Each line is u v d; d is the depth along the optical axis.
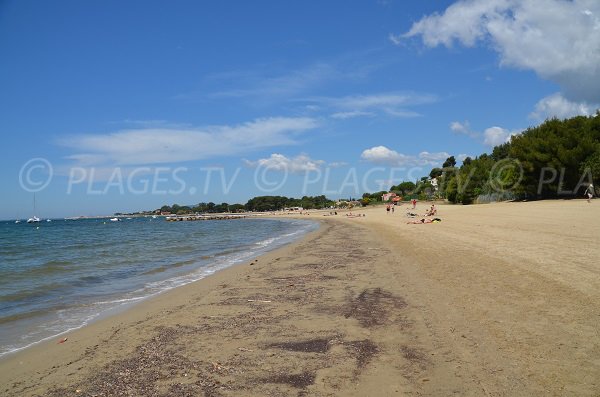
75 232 70.25
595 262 11.92
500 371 5.46
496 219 33.34
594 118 53.22
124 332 8.66
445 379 5.38
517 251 15.16
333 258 18.98
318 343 7.19
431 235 25.30
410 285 11.38
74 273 18.53
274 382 5.67
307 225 63.09
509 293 9.40
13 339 8.62
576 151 49.19
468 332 7.07
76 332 8.92
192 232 57.59
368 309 9.27
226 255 24.25
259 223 88.00
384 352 6.53
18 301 12.53
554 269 11.39
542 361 5.66
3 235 63.22
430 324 7.73
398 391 5.16
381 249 21.12
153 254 26.47
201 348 7.29
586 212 31.91
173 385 5.77
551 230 21.17
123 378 6.14
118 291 13.88
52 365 6.92
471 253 15.95
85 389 5.84
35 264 22.30
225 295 11.87
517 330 6.94
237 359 6.64
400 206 101.94
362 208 130.88
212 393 5.43
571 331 6.69
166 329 8.67
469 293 9.75
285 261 18.91
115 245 35.69
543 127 58.00
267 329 8.22
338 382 5.54
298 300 10.66
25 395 5.77
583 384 4.96
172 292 13.07
